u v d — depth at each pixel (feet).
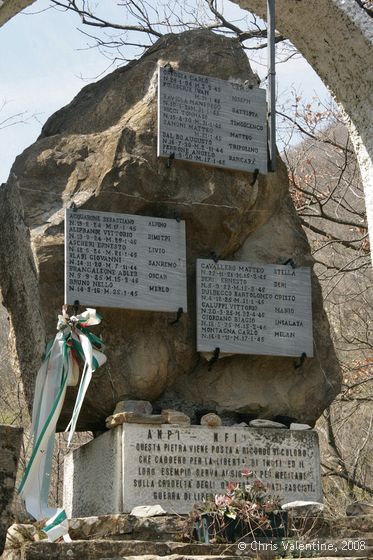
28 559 17.67
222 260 25.25
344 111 25.88
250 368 25.32
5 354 43.29
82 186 24.61
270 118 26.11
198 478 22.75
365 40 24.62
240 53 27.14
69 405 24.08
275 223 26.53
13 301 25.93
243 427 23.57
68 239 23.57
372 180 25.18
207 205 25.17
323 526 21.25
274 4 25.43
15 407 39.70
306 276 25.91
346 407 45.68
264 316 25.18
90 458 24.07
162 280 24.16
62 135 25.71
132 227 24.21
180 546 18.67
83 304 23.26
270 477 23.40
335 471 38.78
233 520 19.63
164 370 24.25
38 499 20.90
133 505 22.07
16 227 25.08
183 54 26.61
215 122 25.77
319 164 47.96
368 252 41.52
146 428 22.70
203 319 24.58
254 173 25.81
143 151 24.84
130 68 27.32
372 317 45.60
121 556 18.15
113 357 23.95
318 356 25.88
